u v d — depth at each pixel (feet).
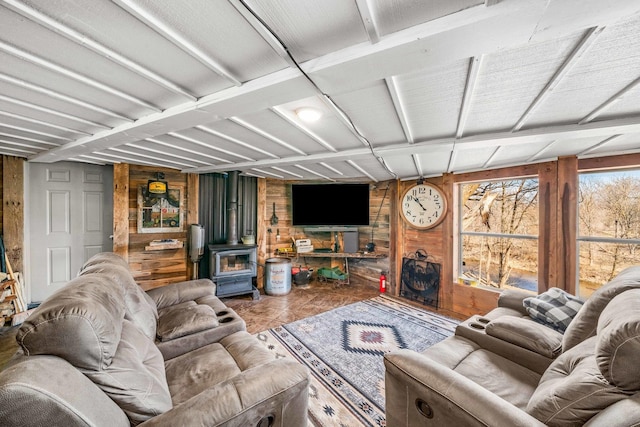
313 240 15.62
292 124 5.97
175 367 4.89
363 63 3.35
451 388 3.29
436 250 12.21
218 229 13.39
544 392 3.26
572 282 8.45
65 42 3.26
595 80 3.90
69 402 2.34
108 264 5.82
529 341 4.91
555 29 2.68
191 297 8.00
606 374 2.64
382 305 11.89
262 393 3.35
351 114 5.34
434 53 3.14
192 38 3.14
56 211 10.94
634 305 2.95
